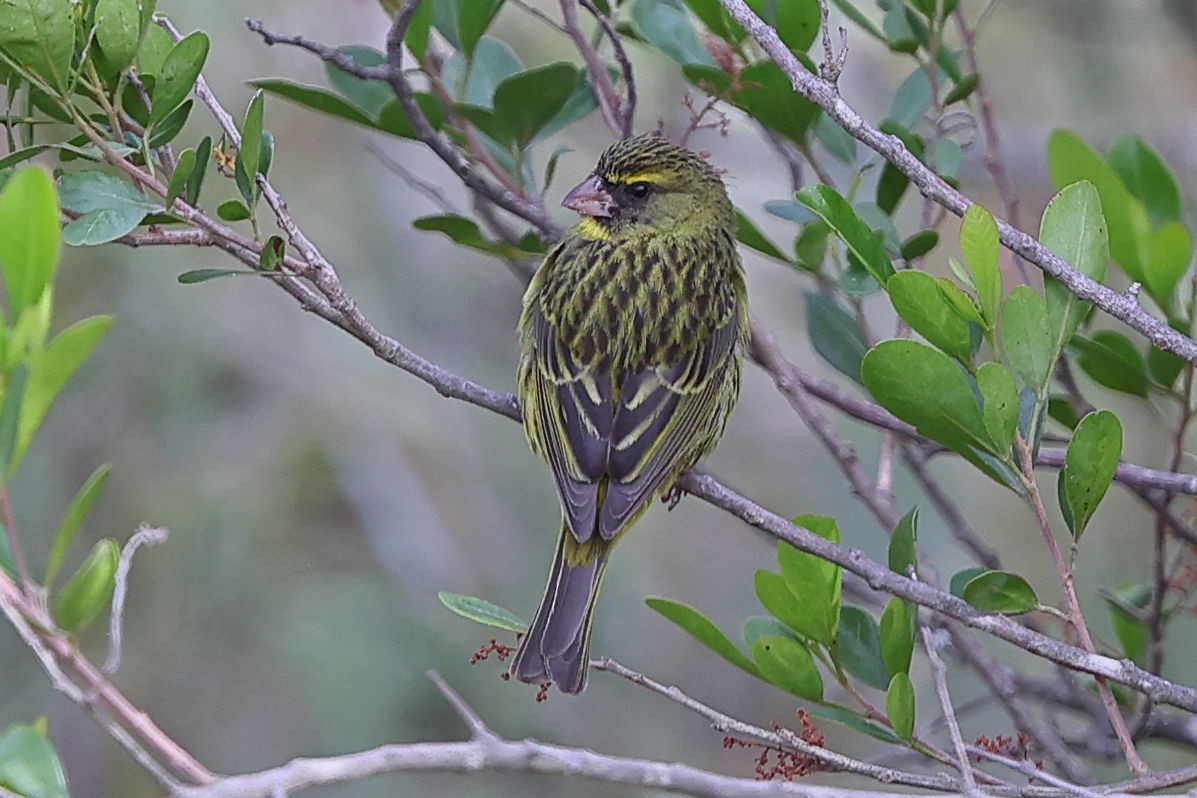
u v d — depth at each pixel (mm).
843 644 8430
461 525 15320
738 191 15680
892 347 7305
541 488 15695
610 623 15523
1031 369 7531
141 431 14719
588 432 9211
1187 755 13289
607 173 10219
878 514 9633
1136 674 7316
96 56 7961
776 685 7898
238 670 14422
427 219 10039
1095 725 10312
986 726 14008
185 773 6113
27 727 5805
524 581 15234
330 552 15031
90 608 6059
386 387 15531
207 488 14680
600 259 9906
